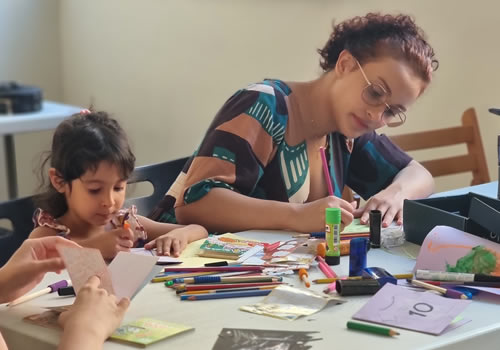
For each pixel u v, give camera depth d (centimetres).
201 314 109
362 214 164
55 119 310
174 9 331
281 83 175
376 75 158
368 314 107
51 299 116
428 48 162
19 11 379
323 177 178
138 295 116
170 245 141
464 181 262
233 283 121
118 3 356
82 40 380
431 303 110
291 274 126
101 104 377
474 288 118
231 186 162
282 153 170
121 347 98
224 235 148
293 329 103
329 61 172
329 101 170
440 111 262
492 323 106
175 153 345
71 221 153
